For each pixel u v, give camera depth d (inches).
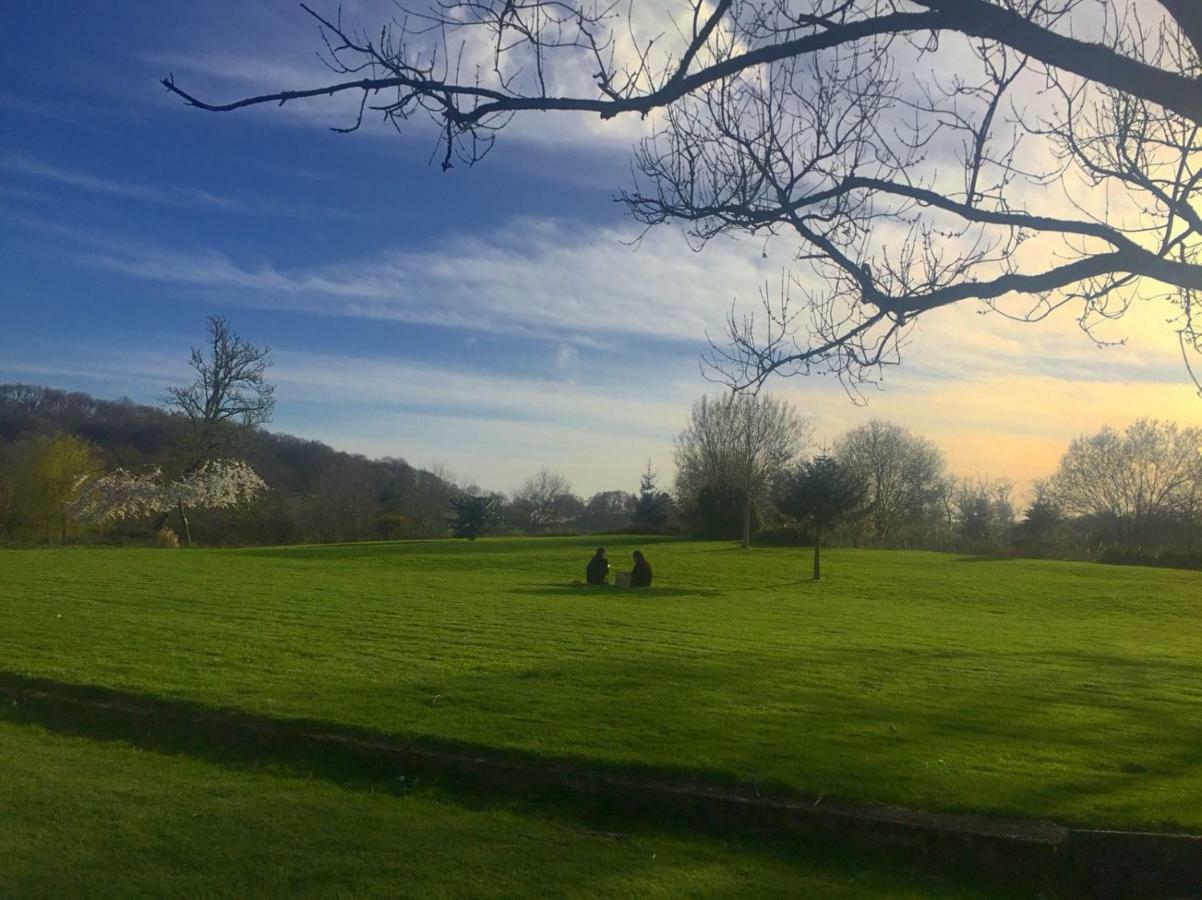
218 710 375.2
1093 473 2763.3
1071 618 1117.1
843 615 935.0
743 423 2140.7
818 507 1446.9
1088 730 395.2
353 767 326.3
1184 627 1037.8
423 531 2714.1
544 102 200.8
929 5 188.9
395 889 223.3
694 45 201.8
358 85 192.4
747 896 227.5
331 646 548.7
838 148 238.4
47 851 238.8
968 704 444.1
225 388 2198.6
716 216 234.1
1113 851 245.6
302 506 2618.1
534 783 301.4
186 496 2085.4
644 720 370.9
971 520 3334.2
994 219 226.1
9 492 2027.6
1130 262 207.5
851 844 262.2
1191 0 173.5
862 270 234.5
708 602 1016.9
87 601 749.3
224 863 236.2
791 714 395.9
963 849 253.0
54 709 394.9
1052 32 184.5
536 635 629.0
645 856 252.1
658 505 2790.4
